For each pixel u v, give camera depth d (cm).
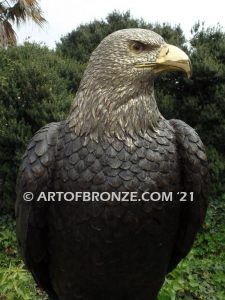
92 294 209
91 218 190
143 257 199
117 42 194
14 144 566
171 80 689
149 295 216
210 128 656
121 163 189
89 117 193
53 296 239
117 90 192
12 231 553
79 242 196
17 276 333
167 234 203
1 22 980
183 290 375
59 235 201
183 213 215
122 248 194
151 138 196
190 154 203
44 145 199
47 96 584
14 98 582
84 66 754
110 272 199
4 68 607
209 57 664
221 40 706
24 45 689
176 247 224
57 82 613
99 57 195
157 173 193
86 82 196
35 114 570
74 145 194
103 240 192
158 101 673
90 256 196
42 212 203
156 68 195
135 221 191
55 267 212
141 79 193
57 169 196
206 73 652
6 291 326
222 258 514
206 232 557
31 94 581
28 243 209
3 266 482
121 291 208
